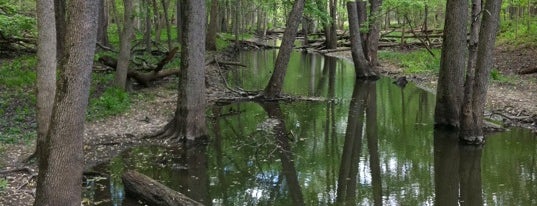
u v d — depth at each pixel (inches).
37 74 390.9
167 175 409.4
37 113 399.2
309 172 427.5
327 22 1009.5
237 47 1587.1
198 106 506.9
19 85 711.7
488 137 526.6
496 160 452.4
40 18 375.9
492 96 687.1
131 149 474.9
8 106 598.5
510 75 858.8
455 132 556.1
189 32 490.9
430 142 519.2
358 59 990.4
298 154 481.7
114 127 538.0
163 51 1135.0
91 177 390.9
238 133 556.1
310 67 1206.9
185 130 504.1
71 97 257.6
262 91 767.7
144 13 1065.5
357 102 750.5
